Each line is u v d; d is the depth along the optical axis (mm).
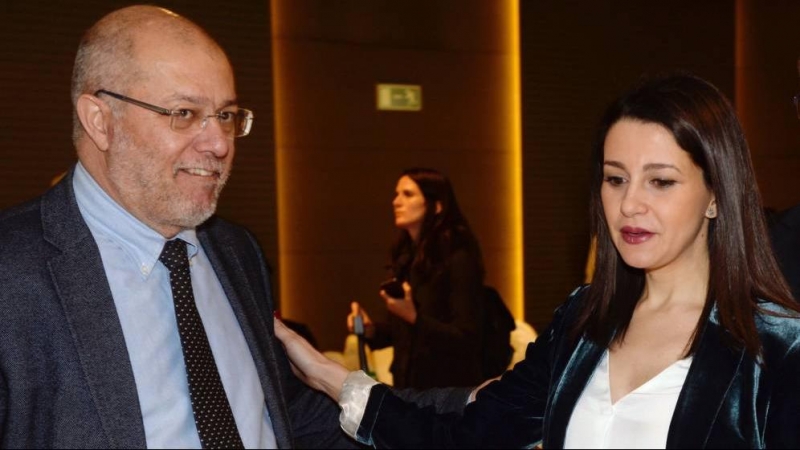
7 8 4582
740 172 1445
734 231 1451
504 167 5910
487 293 3463
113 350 1449
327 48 5379
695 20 6312
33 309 1409
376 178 5535
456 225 3502
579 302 1724
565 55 6016
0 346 1374
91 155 1555
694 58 6316
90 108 1521
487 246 5875
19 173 4625
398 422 1775
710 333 1461
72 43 4730
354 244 5496
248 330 1712
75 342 1417
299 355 1929
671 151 1434
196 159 1524
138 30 1516
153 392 1504
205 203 1548
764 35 6184
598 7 6090
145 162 1495
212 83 1533
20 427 1378
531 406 1710
